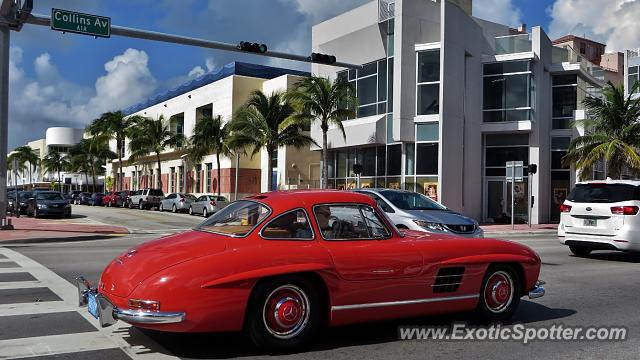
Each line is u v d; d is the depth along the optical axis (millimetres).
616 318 7227
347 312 5629
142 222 28297
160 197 42844
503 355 5590
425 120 29250
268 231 5539
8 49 19781
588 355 5629
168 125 51531
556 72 34156
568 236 13875
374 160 31688
